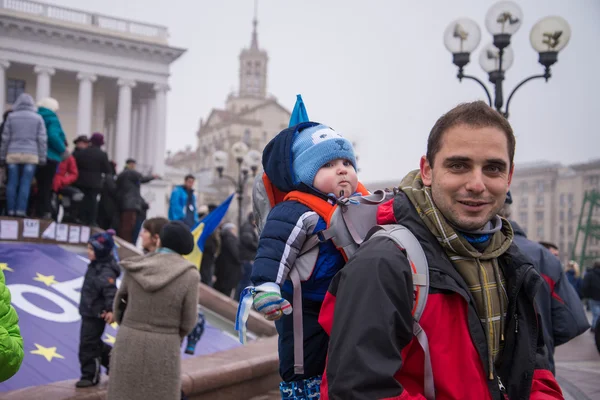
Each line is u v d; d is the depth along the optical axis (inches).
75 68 1609.3
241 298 88.4
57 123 401.1
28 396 181.5
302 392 91.7
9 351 86.7
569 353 394.9
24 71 1651.1
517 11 359.9
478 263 68.4
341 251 89.3
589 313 848.9
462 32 374.6
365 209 88.3
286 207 92.7
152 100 1745.8
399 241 66.9
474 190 66.5
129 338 158.4
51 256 342.3
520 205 2223.2
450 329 65.3
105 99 1851.6
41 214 397.4
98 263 199.6
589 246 1900.8
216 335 314.7
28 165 365.1
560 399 72.4
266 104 3388.3
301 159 96.2
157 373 156.7
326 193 95.0
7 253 323.9
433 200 69.6
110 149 1920.5
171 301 160.4
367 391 58.9
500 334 69.1
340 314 63.2
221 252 458.3
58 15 1595.7
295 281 89.3
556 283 142.5
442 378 64.0
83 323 197.2
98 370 197.5
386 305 61.6
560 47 362.9
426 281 65.4
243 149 709.3
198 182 2805.1
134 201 491.5
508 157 68.9
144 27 1700.3
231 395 229.3
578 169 2055.9
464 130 67.3
